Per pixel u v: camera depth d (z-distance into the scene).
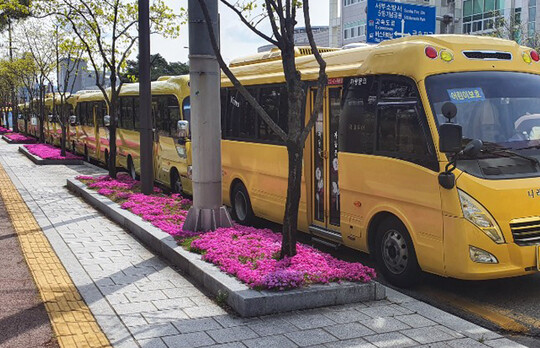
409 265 6.54
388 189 6.71
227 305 5.59
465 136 6.21
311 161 8.38
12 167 19.88
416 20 21.30
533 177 6.12
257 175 9.70
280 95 9.05
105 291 6.01
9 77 36.56
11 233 8.91
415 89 6.43
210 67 8.16
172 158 12.98
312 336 4.86
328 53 8.28
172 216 9.15
